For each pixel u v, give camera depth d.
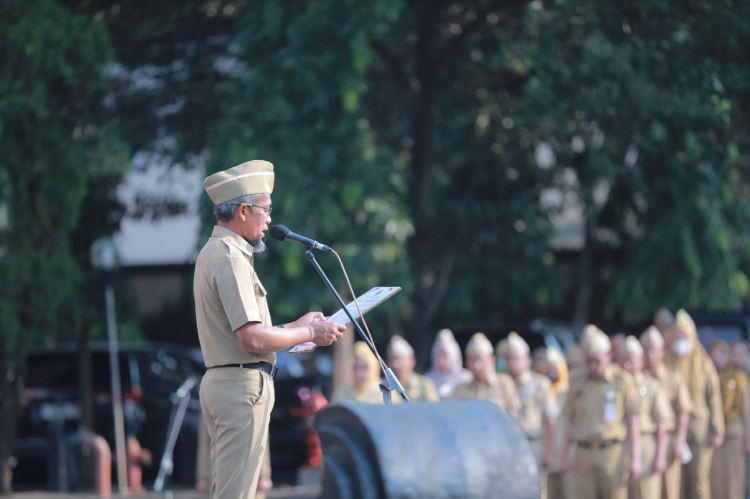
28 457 32.84
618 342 27.33
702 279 34.34
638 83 26.88
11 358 28.58
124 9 31.12
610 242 40.88
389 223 27.42
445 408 9.41
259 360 10.85
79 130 29.75
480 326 35.66
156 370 34.44
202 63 33.28
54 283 28.12
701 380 26.28
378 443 8.83
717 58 25.47
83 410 32.78
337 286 27.36
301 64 26.64
